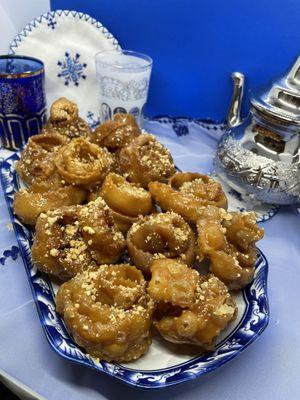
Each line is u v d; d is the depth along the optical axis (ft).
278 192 1.00
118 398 0.65
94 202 0.80
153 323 0.68
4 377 0.67
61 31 1.25
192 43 1.25
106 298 0.68
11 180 1.00
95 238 0.76
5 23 1.21
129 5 1.23
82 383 0.66
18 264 0.85
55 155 0.93
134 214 0.85
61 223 0.79
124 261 0.82
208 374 0.68
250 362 0.71
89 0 1.23
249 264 0.78
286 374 0.70
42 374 0.67
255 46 1.21
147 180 0.95
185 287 0.65
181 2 1.19
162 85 1.34
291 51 1.19
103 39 1.28
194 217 0.83
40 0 1.23
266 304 0.73
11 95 1.10
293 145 0.96
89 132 1.11
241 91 1.19
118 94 1.22
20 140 1.19
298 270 0.92
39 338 0.72
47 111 1.30
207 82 1.30
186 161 1.23
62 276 0.77
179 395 0.66
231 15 1.18
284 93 0.94
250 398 0.67
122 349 0.63
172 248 0.77
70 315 0.64
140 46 1.29
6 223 0.94
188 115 1.38
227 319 0.65
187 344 0.69
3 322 0.73
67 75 1.30
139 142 0.96
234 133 1.07
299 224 1.05
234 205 1.07
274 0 1.13
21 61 1.17
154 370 0.65
